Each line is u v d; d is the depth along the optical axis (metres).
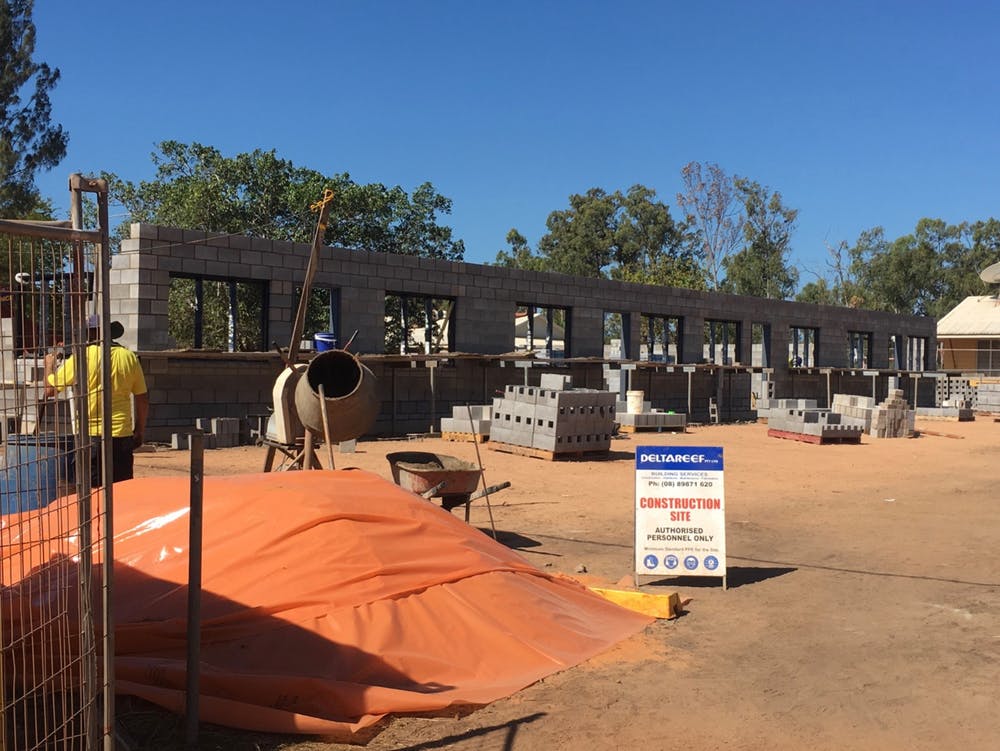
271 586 5.76
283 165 35.78
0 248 3.59
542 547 10.39
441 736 4.95
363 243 37.09
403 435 24.80
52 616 4.98
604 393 20.72
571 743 4.93
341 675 5.32
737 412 37.59
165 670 5.10
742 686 5.94
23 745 4.28
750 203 70.06
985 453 24.38
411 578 6.20
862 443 27.00
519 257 73.62
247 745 4.69
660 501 8.62
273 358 20.97
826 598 8.33
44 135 37.12
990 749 5.02
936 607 8.06
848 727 5.29
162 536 6.12
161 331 20.19
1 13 35.62
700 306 36.22
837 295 80.25
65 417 4.75
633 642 6.79
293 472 7.35
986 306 59.84
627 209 70.56
